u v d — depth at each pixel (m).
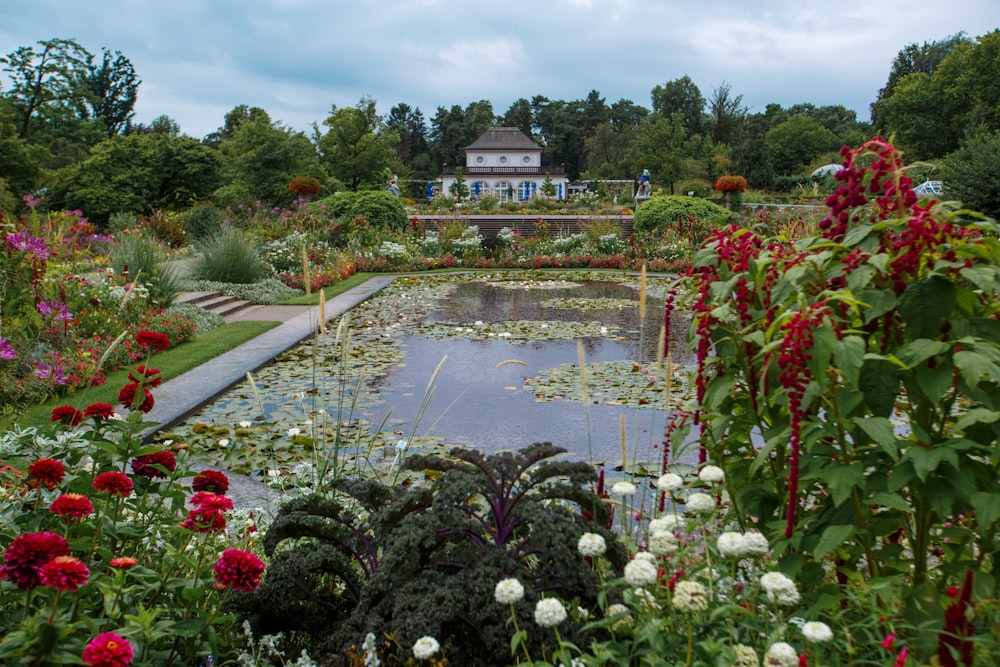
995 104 48.66
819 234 2.41
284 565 2.23
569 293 16.25
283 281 16.48
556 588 2.04
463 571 2.03
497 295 15.89
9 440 2.52
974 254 2.05
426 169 96.94
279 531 2.27
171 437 5.50
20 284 7.32
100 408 2.48
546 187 59.81
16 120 43.47
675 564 2.11
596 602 2.08
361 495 2.40
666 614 1.93
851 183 2.28
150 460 2.42
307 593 2.27
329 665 2.00
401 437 5.65
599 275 20.53
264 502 4.07
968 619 1.59
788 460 2.29
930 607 1.83
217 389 6.88
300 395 6.95
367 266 21.28
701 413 2.55
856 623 1.86
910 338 2.04
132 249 11.35
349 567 2.30
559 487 2.29
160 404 6.30
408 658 1.85
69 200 33.66
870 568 2.11
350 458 5.08
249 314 12.59
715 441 2.37
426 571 2.06
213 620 1.99
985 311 2.16
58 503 1.95
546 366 8.44
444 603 1.92
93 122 55.94
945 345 1.89
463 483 2.09
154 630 1.85
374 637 1.90
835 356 1.83
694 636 1.83
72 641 1.67
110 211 33.31
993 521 1.83
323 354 9.05
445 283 18.50
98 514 2.24
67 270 9.81
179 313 10.80
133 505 2.47
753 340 2.04
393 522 2.20
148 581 2.02
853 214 2.32
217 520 2.20
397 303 14.44
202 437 5.53
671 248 22.28
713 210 24.58
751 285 2.26
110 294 9.16
